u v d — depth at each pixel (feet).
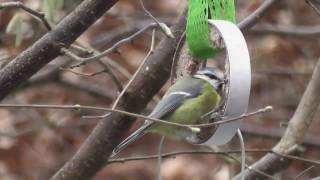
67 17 27.20
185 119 29.09
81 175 28.71
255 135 51.67
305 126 32.30
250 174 31.32
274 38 53.52
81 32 27.27
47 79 49.80
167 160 53.88
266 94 55.11
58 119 54.39
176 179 52.42
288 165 31.63
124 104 27.94
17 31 31.94
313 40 54.54
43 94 55.06
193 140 28.66
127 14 53.98
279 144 32.14
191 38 27.66
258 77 55.31
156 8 56.95
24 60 27.20
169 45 28.45
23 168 53.57
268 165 31.37
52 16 31.91
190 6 27.61
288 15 55.21
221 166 47.47
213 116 29.32
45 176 53.57
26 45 41.14
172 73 29.22
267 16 54.60
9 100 50.98
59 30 27.04
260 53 53.26
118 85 27.30
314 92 32.37
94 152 28.53
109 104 55.52
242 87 25.05
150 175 54.44
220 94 29.48
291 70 53.57
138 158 28.86
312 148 49.90
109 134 28.32
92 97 55.72
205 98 29.25
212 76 29.66
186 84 29.43
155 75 28.19
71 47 28.55
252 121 53.78
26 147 54.08
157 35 54.44
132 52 54.75
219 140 26.63
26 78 27.43
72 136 55.01
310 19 55.42
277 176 31.58
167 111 28.78
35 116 53.72
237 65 25.11
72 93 55.62
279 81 55.31
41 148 54.34
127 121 28.17
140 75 28.17
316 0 36.35
